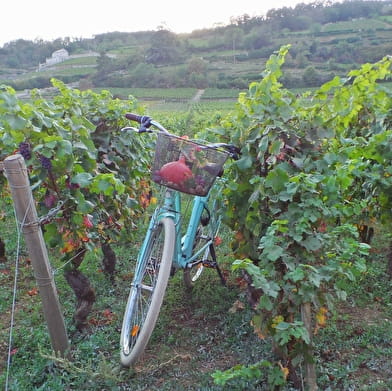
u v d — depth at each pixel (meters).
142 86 62.94
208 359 3.37
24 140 3.42
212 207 4.06
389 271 4.72
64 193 3.57
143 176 6.02
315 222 2.84
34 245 3.04
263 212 3.35
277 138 3.14
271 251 2.59
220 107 43.94
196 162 3.15
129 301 3.44
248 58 72.44
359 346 3.47
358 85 3.47
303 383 2.83
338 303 4.21
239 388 2.89
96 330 3.79
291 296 2.64
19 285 5.03
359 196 4.79
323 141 3.33
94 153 4.15
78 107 4.51
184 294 4.46
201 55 76.38
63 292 4.65
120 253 5.78
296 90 42.62
